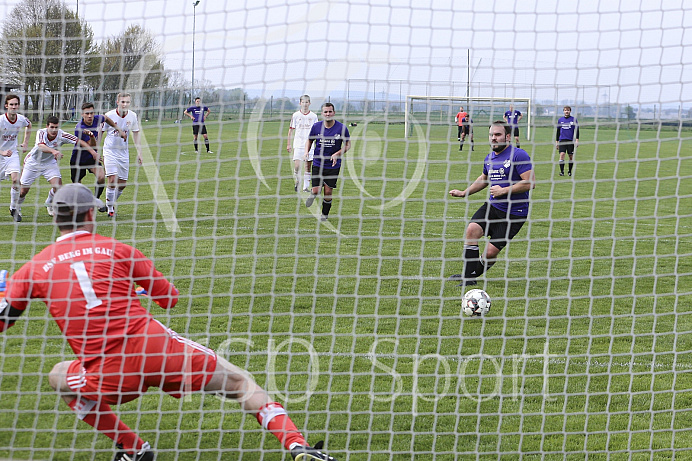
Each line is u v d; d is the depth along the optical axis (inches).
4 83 332.8
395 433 229.1
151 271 208.7
